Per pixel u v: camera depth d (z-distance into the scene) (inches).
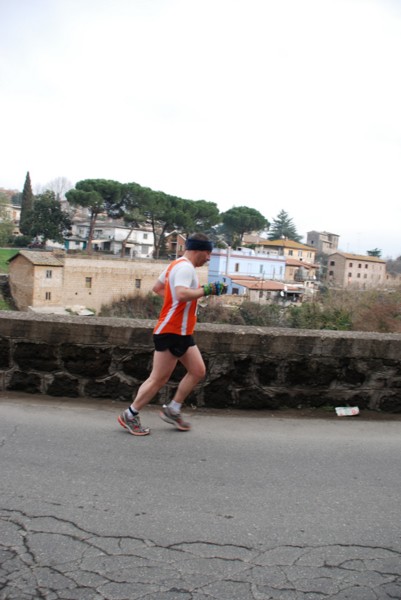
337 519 121.4
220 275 2460.6
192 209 3011.8
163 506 123.5
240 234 4015.8
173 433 172.6
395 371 204.4
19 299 1738.4
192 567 101.0
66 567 99.1
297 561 104.3
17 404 193.2
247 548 108.0
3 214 3129.9
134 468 143.4
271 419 192.7
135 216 2778.1
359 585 97.7
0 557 101.3
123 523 115.2
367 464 154.7
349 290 512.7
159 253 2997.0
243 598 92.8
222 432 176.2
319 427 185.9
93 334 200.2
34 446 155.0
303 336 199.9
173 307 160.1
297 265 3095.5
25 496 124.8
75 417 182.7
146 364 200.5
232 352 199.2
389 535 115.5
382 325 431.2
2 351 205.2
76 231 3508.9
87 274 1795.0
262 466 149.5
